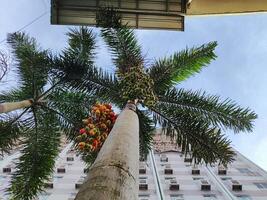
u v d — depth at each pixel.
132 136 7.34
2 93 16.61
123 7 18.97
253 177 40.22
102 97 15.88
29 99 16.31
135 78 13.81
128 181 5.02
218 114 15.09
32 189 14.91
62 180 40.25
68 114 16.25
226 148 14.46
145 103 13.82
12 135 15.82
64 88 16.27
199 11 21.00
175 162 44.84
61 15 18.62
